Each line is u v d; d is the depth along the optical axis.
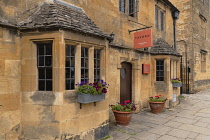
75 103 3.95
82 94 3.87
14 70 3.66
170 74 8.82
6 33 3.54
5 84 3.52
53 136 3.62
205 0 15.62
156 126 5.74
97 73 4.73
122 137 4.79
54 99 3.63
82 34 4.08
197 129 5.50
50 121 3.64
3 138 3.47
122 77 7.02
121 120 5.54
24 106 3.75
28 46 3.75
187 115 7.13
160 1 9.15
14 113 3.64
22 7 3.80
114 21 6.29
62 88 3.68
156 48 8.42
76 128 3.96
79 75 4.09
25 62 3.76
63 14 3.94
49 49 3.80
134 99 7.36
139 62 7.53
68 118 3.79
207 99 10.68
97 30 4.51
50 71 3.79
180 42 13.28
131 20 7.07
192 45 12.80
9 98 3.57
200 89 14.30
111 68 6.09
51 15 3.74
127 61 6.88
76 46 4.07
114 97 6.25
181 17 13.18
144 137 4.82
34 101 3.72
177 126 5.77
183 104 9.31
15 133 3.66
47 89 3.81
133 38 7.31
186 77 12.96
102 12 5.77
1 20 3.45
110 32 6.09
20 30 3.74
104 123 4.73
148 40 6.40
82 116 4.11
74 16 4.23
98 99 4.18
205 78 15.78
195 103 9.56
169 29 10.20
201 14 14.23
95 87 4.02
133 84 7.41
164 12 9.75
